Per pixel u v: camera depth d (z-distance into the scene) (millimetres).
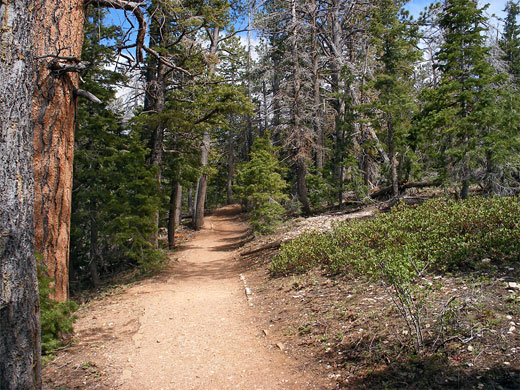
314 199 22406
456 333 4230
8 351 3287
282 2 23891
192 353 5922
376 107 16016
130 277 13562
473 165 10797
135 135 14414
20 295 3385
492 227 7234
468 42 11445
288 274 9953
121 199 13375
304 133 22938
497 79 10625
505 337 3959
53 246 6453
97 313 8523
